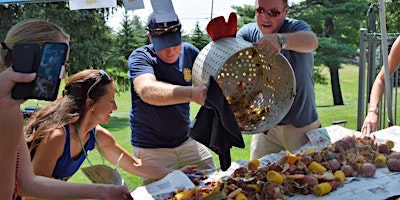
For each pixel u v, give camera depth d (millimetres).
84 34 9516
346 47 9312
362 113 4066
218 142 1831
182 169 2338
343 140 2139
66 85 2121
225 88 2170
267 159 2352
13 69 1106
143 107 2691
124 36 10047
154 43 2533
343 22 9430
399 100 6523
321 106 9242
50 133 2004
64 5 9375
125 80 9898
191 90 1897
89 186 1731
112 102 2160
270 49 1965
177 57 2633
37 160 2002
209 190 1896
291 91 2043
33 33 1386
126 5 1925
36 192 1703
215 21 2059
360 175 1961
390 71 2701
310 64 2557
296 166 1955
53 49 1122
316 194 1807
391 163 1991
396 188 1818
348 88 10672
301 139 2631
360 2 9430
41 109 2096
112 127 7199
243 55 2150
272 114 2125
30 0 2154
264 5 2365
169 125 2701
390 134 2477
